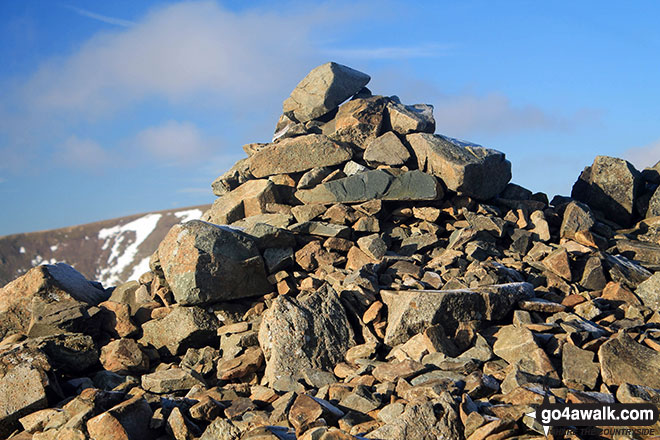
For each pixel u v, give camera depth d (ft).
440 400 21.18
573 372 24.41
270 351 28.53
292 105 53.36
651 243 43.80
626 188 49.57
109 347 31.68
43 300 33.63
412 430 20.07
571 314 30.37
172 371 28.30
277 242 37.83
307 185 45.75
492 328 29.22
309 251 38.37
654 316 31.96
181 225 35.63
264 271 36.42
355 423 21.86
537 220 43.93
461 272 36.01
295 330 28.73
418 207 44.78
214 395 25.55
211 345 33.65
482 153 46.06
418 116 49.67
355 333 30.76
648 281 34.81
